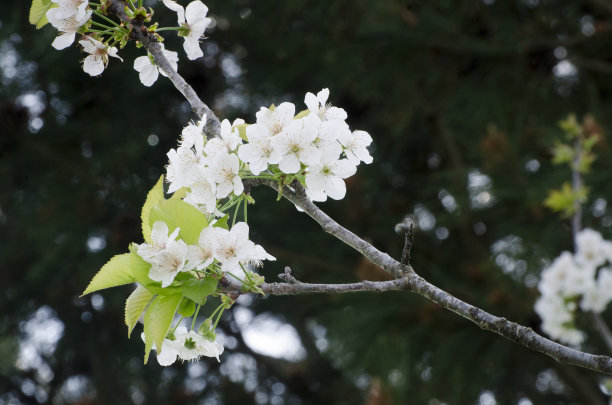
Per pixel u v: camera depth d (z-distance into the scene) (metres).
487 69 4.92
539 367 4.95
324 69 5.52
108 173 5.69
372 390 4.44
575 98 5.06
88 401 6.75
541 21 4.86
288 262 5.34
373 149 5.76
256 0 5.28
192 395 7.14
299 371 7.18
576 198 3.49
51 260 5.68
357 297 4.41
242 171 1.52
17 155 5.38
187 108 6.18
